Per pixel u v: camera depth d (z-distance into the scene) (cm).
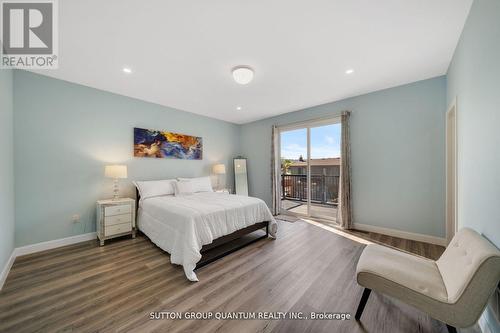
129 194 356
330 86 314
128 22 175
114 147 340
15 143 252
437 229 286
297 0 153
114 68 255
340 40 202
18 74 255
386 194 329
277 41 203
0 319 146
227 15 168
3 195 204
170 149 417
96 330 137
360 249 271
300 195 518
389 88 322
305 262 235
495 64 122
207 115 485
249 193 549
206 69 258
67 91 292
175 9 161
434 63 247
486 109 135
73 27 180
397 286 132
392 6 160
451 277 129
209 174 498
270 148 502
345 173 358
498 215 117
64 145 290
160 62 241
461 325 112
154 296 173
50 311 154
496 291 116
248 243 290
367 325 142
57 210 283
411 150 305
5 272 201
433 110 286
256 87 317
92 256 250
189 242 209
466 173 181
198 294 176
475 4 152
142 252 263
